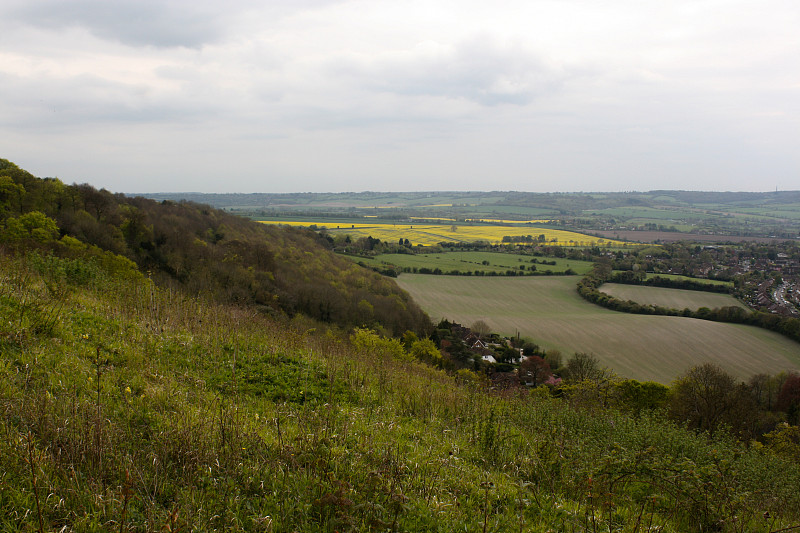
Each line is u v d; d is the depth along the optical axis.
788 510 7.18
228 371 8.12
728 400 21.17
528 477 6.31
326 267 68.50
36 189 43.03
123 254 40.78
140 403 5.82
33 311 7.61
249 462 5.04
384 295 59.69
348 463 5.43
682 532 5.66
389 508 4.59
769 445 15.91
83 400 5.40
